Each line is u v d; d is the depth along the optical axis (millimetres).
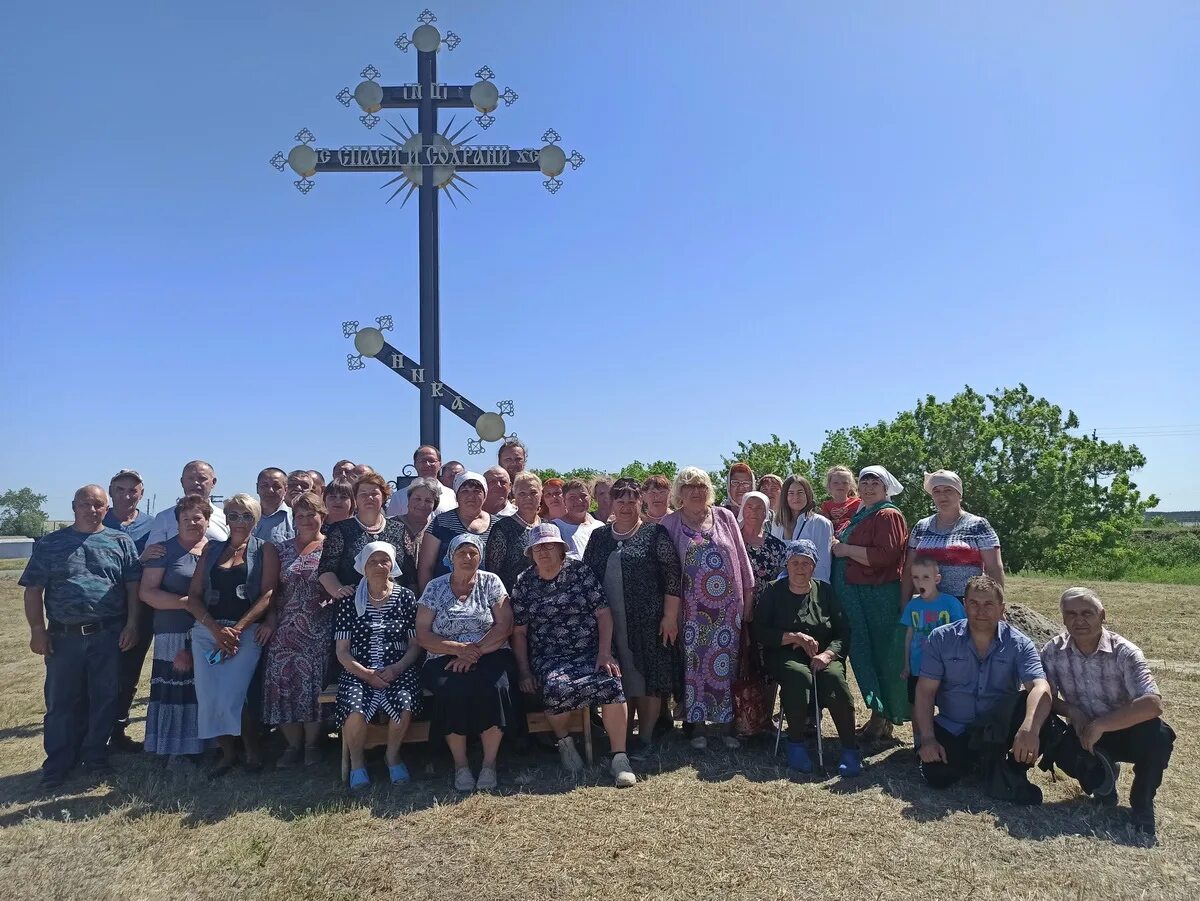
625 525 5840
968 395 31172
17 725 7012
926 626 5375
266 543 5742
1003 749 4793
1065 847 4121
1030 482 28922
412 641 5477
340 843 4293
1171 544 33219
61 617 5496
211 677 5457
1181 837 4242
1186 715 6402
